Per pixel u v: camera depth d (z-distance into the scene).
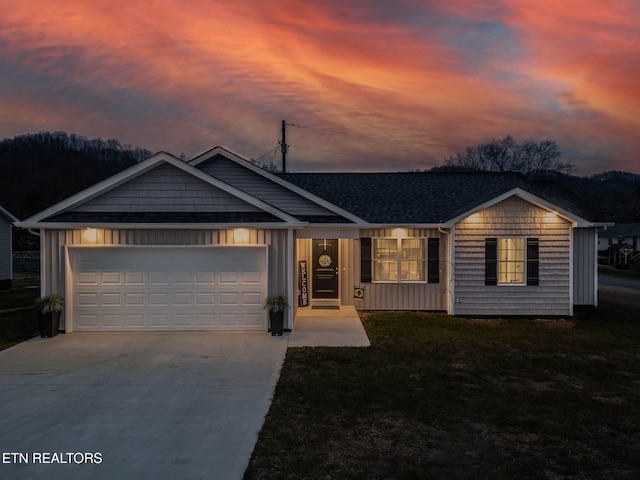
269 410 6.21
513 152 50.72
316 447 5.11
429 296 14.18
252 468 4.62
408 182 17.48
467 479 4.42
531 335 11.02
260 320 11.05
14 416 6.03
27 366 8.29
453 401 6.58
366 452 4.99
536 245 13.21
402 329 11.59
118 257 10.98
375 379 7.54
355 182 17.45
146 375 7.77
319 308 14.14
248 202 11.11
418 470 4.58
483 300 13.28
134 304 11.00
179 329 11.01
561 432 5.52
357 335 10.75
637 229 41.22
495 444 5.20
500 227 13.24
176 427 5.66
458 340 10.45
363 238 14.26
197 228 10.75
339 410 6.21
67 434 5.47
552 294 13.23
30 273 28.00
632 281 25.75
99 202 11.19
